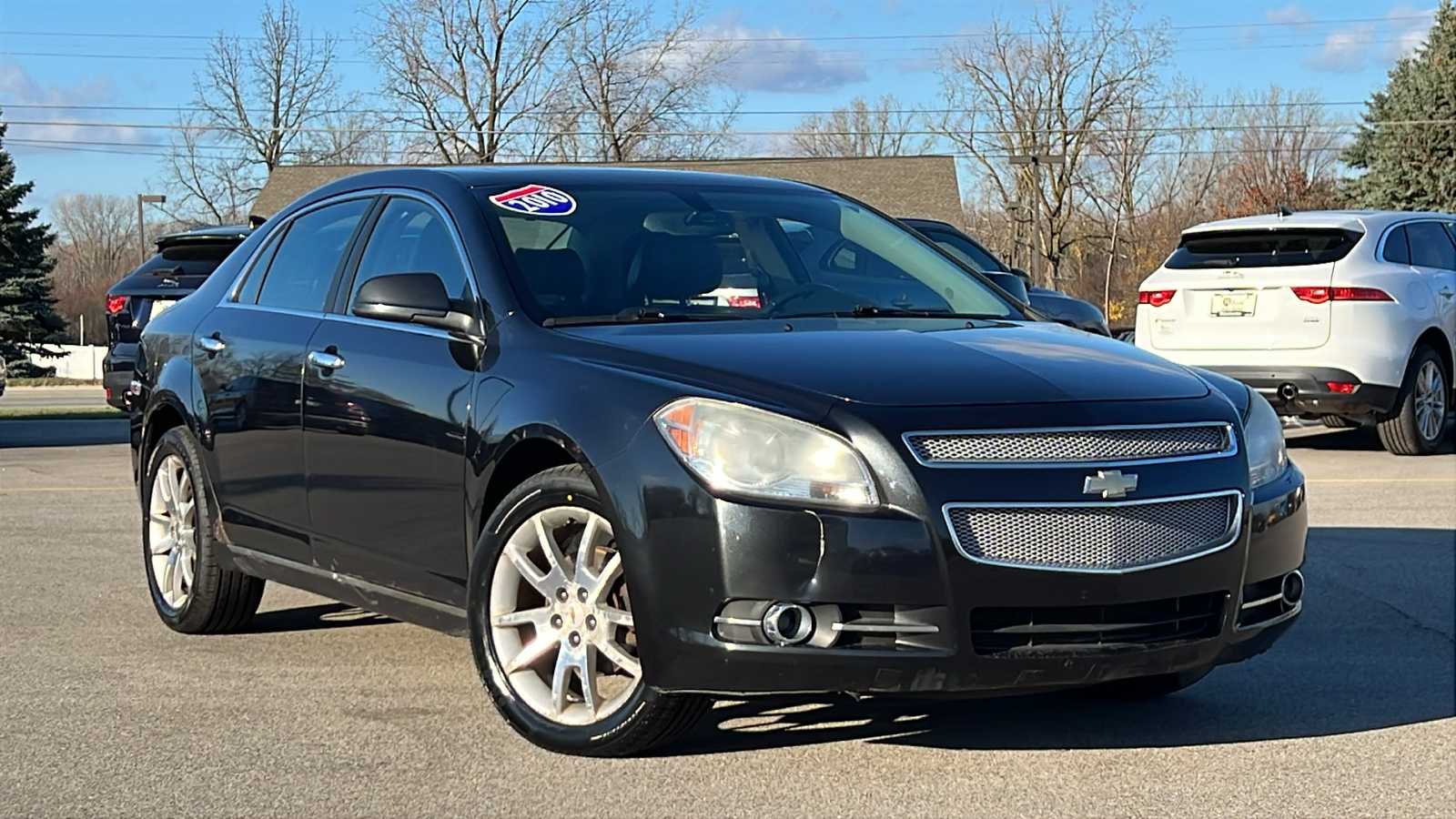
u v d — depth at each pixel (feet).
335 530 16.47
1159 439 12.95
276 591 22.40
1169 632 13.01
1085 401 12.89
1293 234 38.32
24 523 29.17
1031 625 12.42
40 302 149.18
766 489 12.21
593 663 13.39
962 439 12.35
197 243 45.34
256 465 17.79
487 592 13.98
